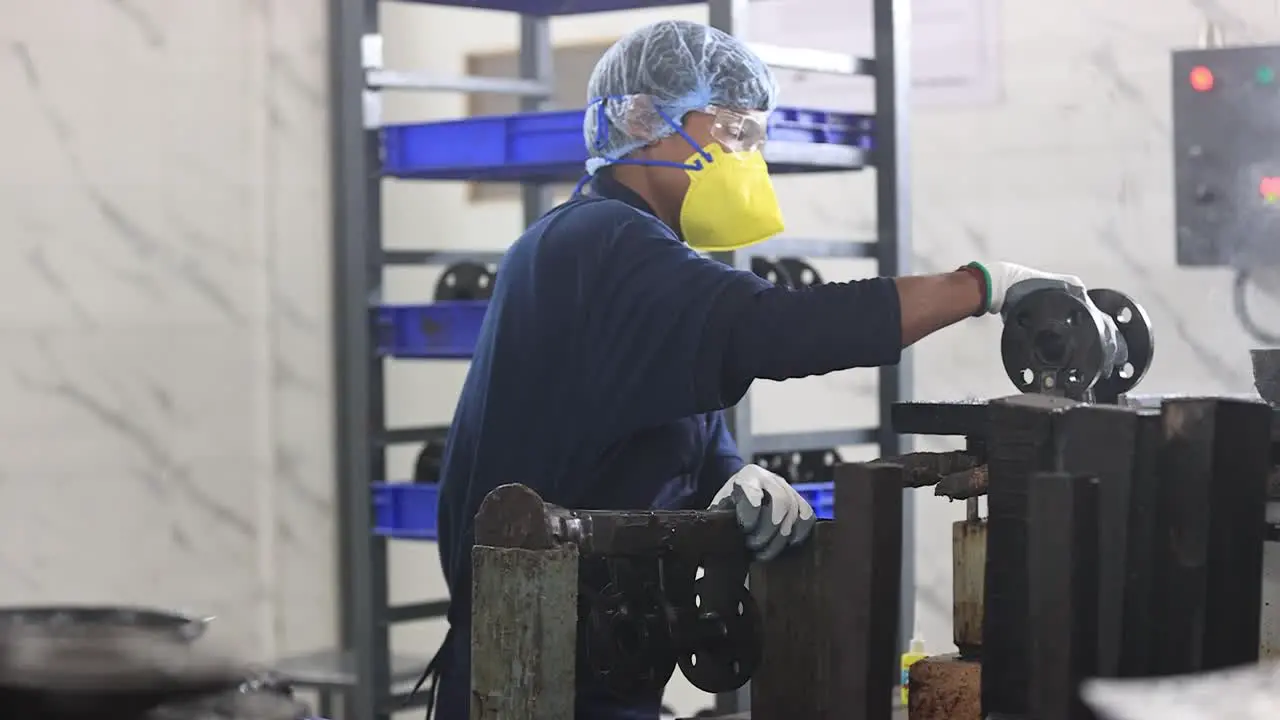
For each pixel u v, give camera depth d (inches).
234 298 180.9
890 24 135.5
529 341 86.4
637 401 80.9
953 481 64.2
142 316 173.8
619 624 64.0
